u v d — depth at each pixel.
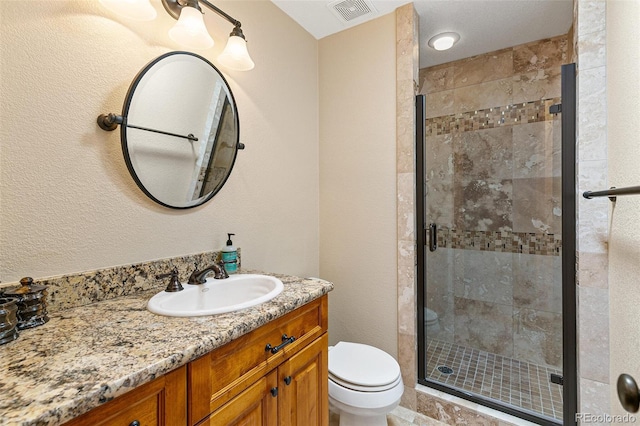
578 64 1.30
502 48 2.12
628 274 0.96
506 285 2.11
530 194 2.02
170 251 1.19
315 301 1.12
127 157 1.03
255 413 0.86
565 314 1.44
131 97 1.04
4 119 0.80
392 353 1.78
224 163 1.39
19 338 0.69
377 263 1.83
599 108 1.25
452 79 2.31
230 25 1.43
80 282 0.92
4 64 0.79
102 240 0.99
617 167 1.10
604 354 1.24
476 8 1.70
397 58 1.73
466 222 2.23
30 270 0.84
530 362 2.02
